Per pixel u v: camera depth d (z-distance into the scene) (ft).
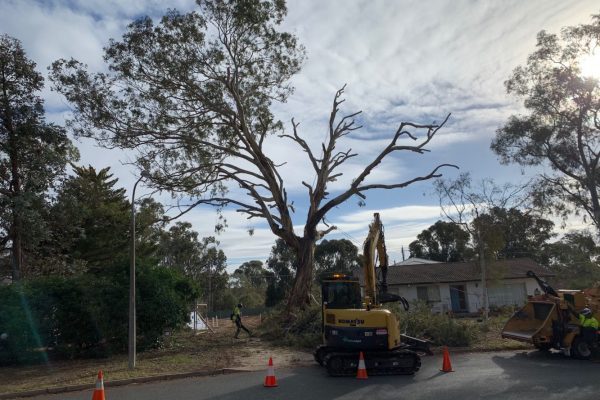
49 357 57.06
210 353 58.70
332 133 96.22
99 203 125.29
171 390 38.40
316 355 46.85
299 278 84.79
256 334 77.87
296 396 34.91
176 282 70.18
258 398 34.45
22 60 87.30
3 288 56.44
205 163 95.09
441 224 213.66
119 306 60.18
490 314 117.39
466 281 130.21
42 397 37.63
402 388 37.09
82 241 119.34
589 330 50.08
